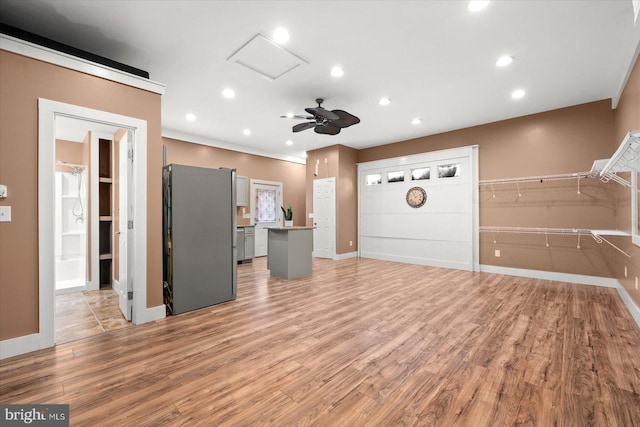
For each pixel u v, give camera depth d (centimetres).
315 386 173
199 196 324
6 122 208
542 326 262
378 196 677
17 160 212
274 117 489
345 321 278
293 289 401
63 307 324
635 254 294
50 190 225
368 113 464
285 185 803
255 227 725
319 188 712
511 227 484
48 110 223
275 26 251
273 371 189
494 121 503
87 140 406
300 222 841
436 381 177
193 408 153
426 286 414
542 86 366
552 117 448
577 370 188
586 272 420
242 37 267
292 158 817
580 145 423
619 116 371
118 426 140
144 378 181
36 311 219
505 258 494
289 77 345
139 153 274
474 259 526
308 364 198
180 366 195
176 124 529
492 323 271
